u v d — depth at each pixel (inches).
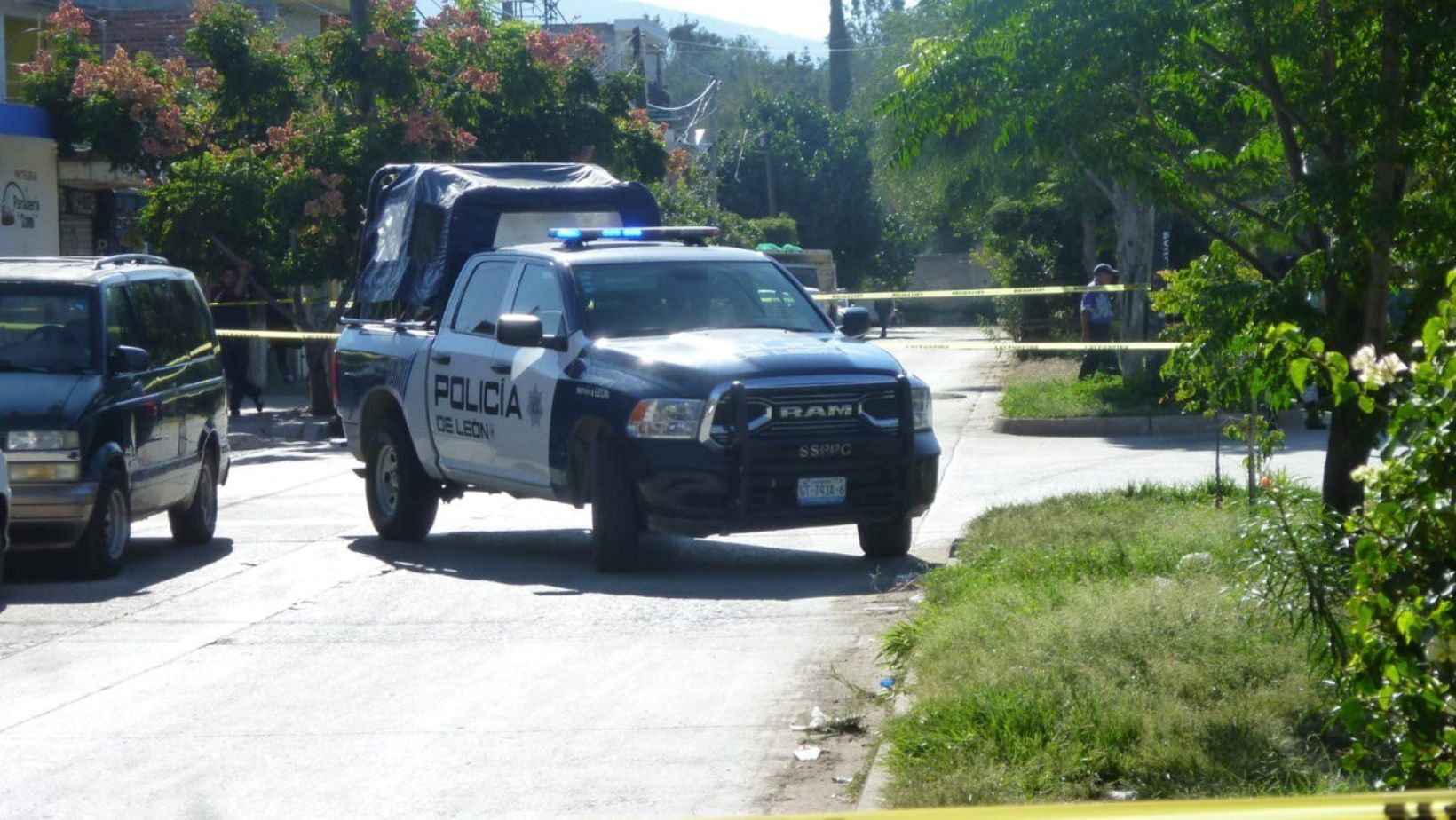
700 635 742.5
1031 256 3095.5
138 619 811.4
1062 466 1348.4
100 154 2223.2
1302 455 1344.7
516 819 487.8
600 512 898.7
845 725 576.7
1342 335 673.6
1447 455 361.1
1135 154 713.6
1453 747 368.2
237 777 536.7
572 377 926.4
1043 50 687.7
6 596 879.7
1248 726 485.4
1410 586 368.5
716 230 1091.3
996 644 603.8
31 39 2554.1
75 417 913.5
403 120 2121.1
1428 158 660.7
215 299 2079.2
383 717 609.0
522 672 677.9
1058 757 476.7
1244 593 504.1
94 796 519.2
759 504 873.5
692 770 534.0
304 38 2359.7
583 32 2404.0
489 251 1043.3
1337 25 649.0
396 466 1071.0
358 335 1142.3
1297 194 665.0
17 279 985.5
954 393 2240.4
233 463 1615.4
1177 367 721.6
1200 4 674.2
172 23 2864.2
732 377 872.3
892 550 942.4
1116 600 641.0
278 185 2036.2
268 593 882.8
